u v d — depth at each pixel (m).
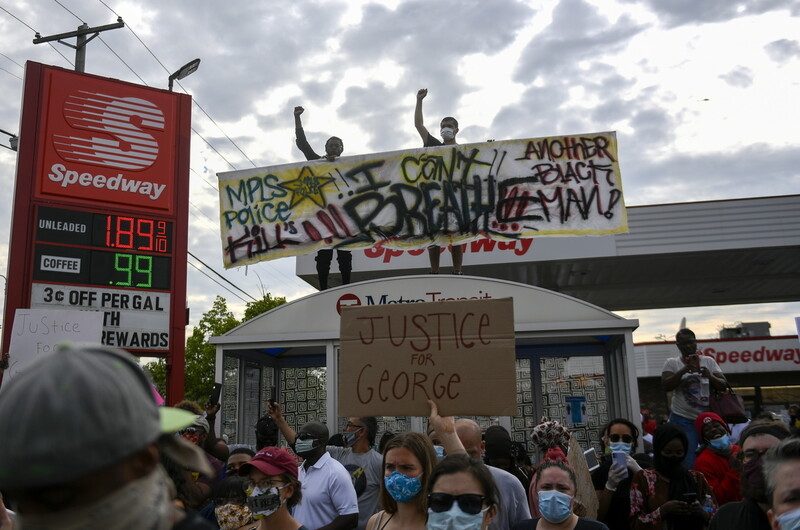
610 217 8.31
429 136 9.15
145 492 1.09
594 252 16.67
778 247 16.34
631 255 16.56
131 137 9.53
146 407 1.06
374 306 4.10
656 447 4.99
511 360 3.84
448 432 3.79
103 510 1.03
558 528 3.79
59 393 0.96
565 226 8.34
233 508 4.16
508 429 8.26
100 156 9.31
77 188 9.10
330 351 8.04
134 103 9.63
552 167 8.51
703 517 4.71
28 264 8.66
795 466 2.48
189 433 5.47
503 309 3.92
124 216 9.31
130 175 9.44
